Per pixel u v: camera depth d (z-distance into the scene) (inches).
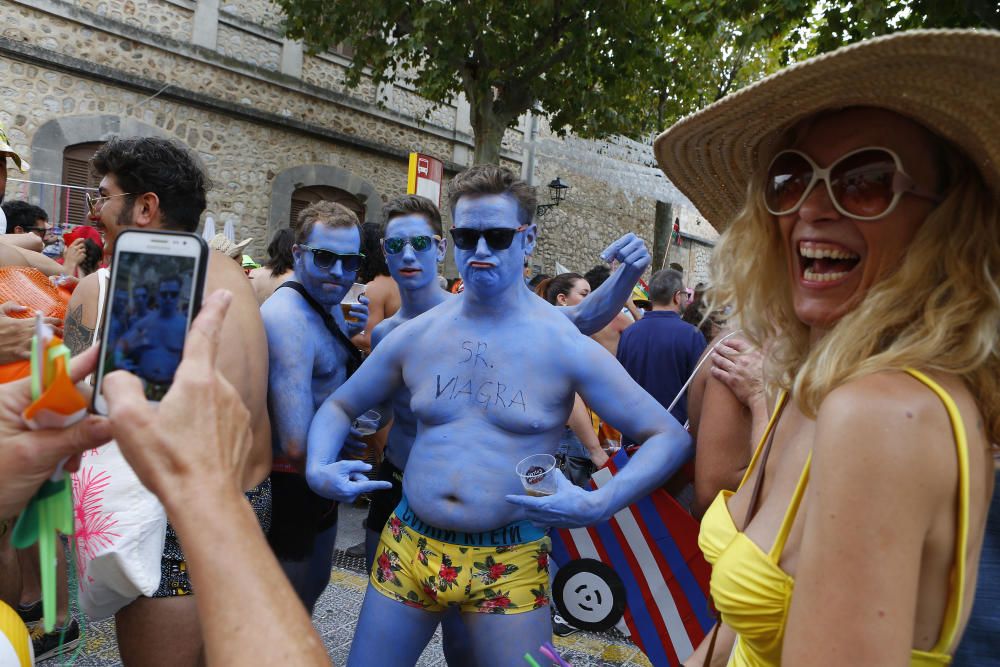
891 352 34.3
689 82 526.9
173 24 385.1
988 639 40.0
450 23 378.6
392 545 78.3
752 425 74.6
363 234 165.9
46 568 32.8
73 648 113.1
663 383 145.0
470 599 74.0
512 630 72.6
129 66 370.3
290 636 26.6
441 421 75.6
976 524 32.9
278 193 434.6
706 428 76.9
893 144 38.5
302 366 87.6
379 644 76.0
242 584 26.7
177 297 34.0
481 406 73.9
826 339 38.7
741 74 529.7
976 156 36.6
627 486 71.3
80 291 69.6
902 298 37.2
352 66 420.5
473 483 72.4
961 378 34.5
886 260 39.3
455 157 531.5
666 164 54.2
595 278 202.2
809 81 38.9
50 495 33.2
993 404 34.2
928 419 31.0
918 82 35.7
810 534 32.4
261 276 158.4
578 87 442.9
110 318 33.7
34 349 31.3
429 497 73.5
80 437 32.5
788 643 32.7
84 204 348.2
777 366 49.6
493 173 74.4
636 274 102.6
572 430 144.3
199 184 77.1
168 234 34.5
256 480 76.2
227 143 410.9
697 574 81.2
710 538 49.9
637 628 84.5
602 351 75.0
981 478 32.7
